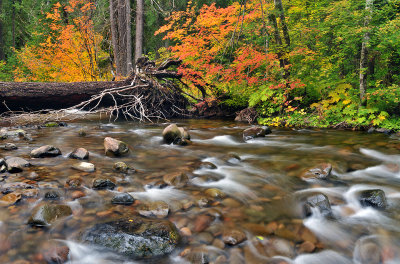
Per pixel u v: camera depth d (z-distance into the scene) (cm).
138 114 960
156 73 898
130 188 289
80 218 224
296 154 456
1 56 1989
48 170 329
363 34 676
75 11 1147
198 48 827
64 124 723
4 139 518
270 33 804
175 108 982
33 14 1867
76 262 178
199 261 180
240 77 805
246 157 435
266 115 893
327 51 888
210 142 556
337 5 714
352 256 191
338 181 329
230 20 789
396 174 360
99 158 398
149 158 411
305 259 187
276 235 212
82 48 1134
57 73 1108
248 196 279
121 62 1267
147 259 182
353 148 498
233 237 203
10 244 189
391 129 659
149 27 1817
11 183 275
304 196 275
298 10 901
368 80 782
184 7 1803
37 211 219
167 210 237
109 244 190
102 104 899
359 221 235
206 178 323
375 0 699
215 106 1002
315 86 800
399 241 205
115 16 1284
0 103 695
